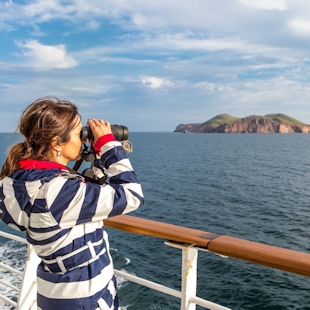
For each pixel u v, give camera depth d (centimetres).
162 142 15600
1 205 149
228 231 2220
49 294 148
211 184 4047
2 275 1316
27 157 150
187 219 2498
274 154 8869
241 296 1265
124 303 1198
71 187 143
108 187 149
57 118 148
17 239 260
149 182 4175
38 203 140
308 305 1207
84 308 145
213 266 1501
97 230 154
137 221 214
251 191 3600
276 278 1386
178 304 1188
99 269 150
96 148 168
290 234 2142
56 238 143
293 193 3491
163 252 1703
